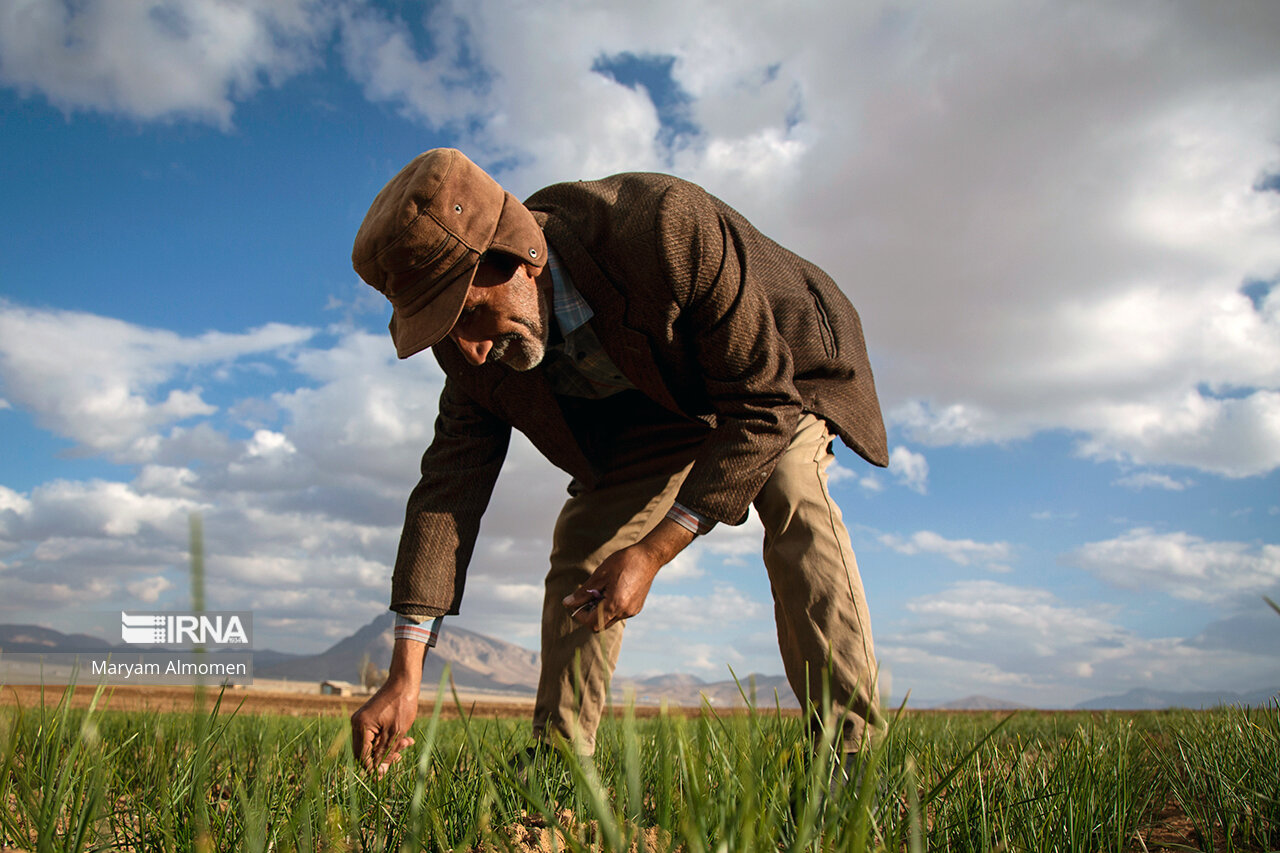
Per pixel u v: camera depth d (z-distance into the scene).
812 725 2.10
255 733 3.48
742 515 2.26
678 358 2.44
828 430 2.66
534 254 2.21
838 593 2.25
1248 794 2.08
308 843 1.17
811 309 2.63
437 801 1.65
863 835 1.04
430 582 2.61
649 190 2.28
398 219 2.06
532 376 2.59
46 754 1.78
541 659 2.85
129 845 1.55
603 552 2.86
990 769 2.03
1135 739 3.16
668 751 1.15
